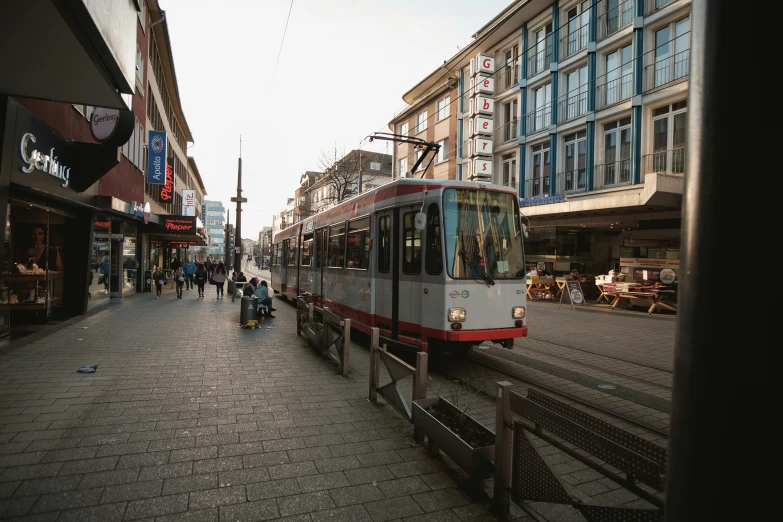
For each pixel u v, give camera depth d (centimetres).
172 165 3195
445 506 329
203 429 455
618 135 1919
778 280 124
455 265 706
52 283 1205
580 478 390
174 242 3303
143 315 1323
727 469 129
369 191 934
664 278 1550
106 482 345
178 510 310
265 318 1316
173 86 3153
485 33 2606
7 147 745
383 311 838
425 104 3259
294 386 618
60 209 1112
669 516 143
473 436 370
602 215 1878
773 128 125
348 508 320
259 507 317
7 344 852
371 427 473
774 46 126
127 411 501
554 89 2206
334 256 1128
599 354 894
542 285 2025
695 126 140
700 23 140
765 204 125
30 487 334
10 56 584
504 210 763
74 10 487
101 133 1052
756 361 126
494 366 788
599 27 2002
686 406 138
